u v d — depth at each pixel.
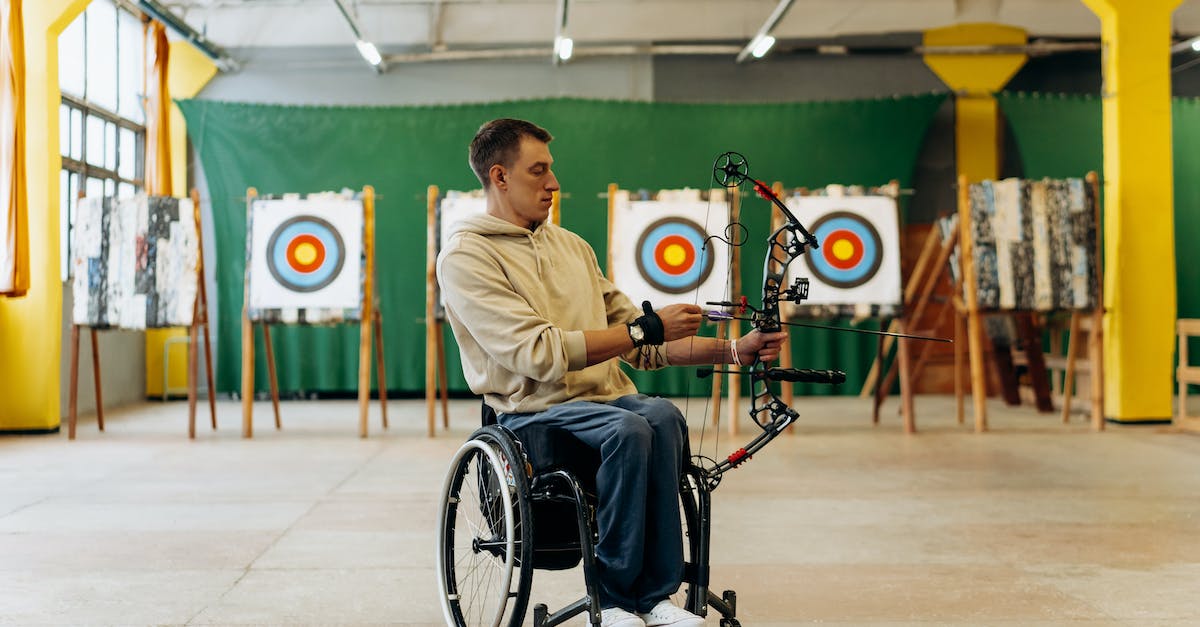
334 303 4.87
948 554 2.52
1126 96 5.08
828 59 7.05
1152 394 5.09
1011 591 2.19
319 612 2.06
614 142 6.80
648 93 7.07
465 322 1.70
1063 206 4.83
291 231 4.92
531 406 1.70
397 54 7.00
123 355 6.60
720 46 6.99
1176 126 6.96
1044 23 7.07
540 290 1.76
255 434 4.96
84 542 2.68
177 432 5.03
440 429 5.16
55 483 3.57
